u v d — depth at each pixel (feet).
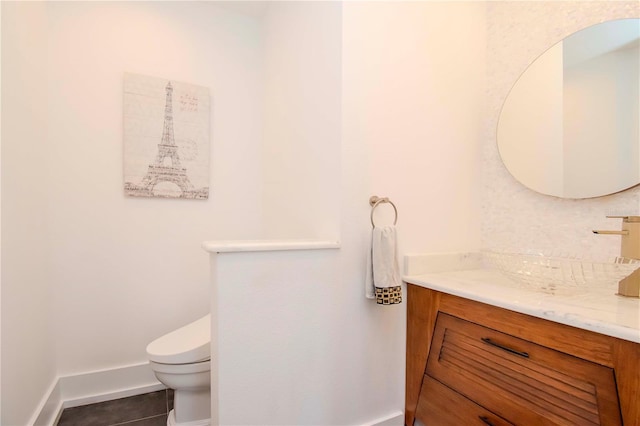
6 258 3.49
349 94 4.05
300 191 5.06
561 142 4.39
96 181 5.51
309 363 3.84
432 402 4.04
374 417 4.33
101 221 5.55
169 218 6.07
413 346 4.42
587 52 4.14
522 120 4.83
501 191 5.17
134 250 5.79
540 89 4.62
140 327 5.82
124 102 5.65
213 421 3.46
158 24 5.98
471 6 5.25
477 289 3.73
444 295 3.96
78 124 5.38
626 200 3.84
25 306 4.02
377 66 4.27
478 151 5.37
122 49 5.68
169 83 5.99
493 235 5.27
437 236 4.87
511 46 5.06
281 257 3.65
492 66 5.33
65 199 5.30
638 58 3.71
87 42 5.44
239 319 3.44
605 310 2.87
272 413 3.63
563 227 4.42
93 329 5.49
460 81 5.12
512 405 3.11
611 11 3.95
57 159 5.24
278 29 6.01
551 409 2.81
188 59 6.22
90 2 5.47
